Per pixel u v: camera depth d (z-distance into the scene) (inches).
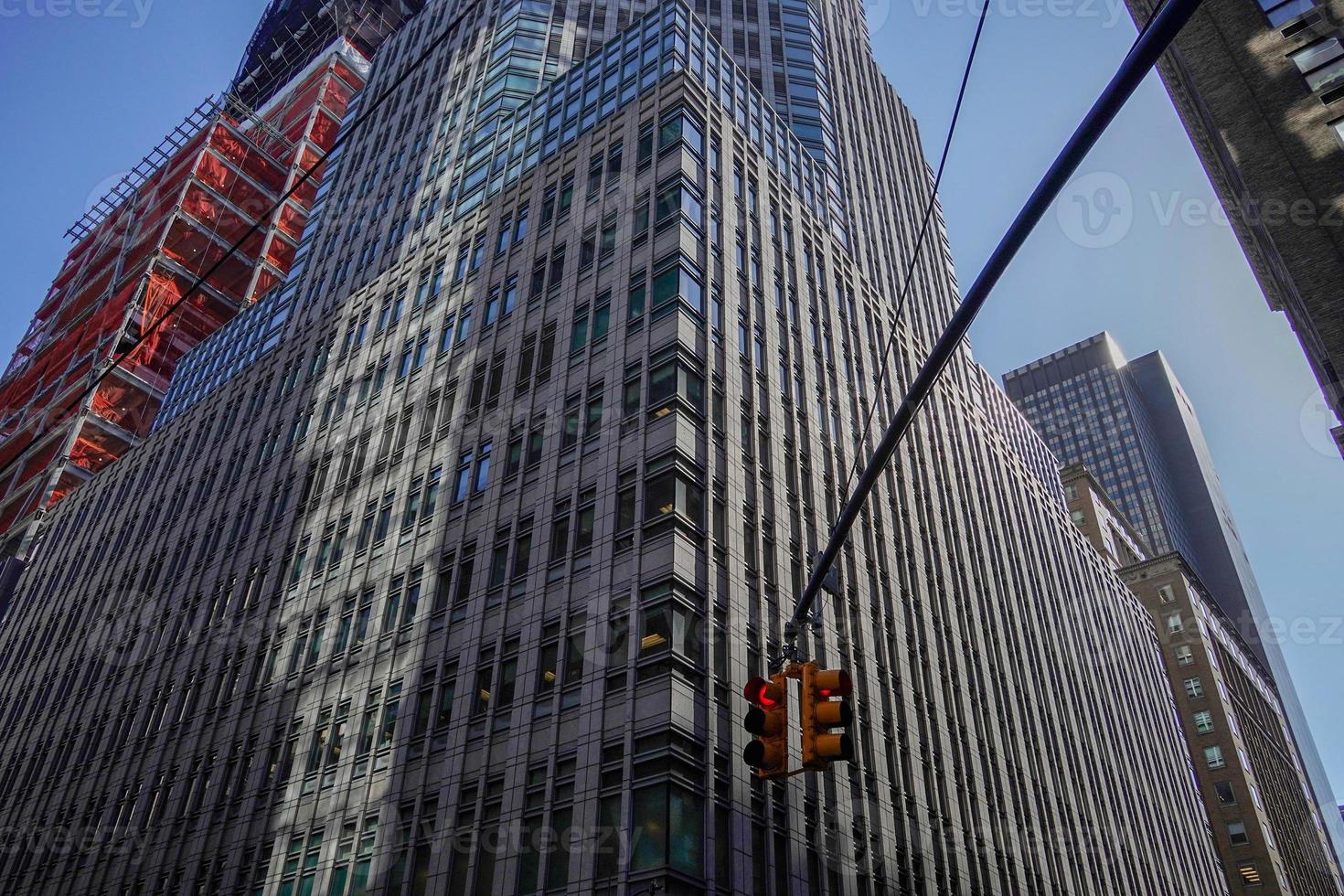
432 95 3021.7
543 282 1947.6
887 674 1779.0
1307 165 1293.1
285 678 1772.9
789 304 2038.6
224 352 2970.0
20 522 3575.3
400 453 1950.1
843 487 1926.7
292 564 1991.9
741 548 1503.4
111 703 2187.5
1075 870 2246.6
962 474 2659.9
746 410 1700.3
